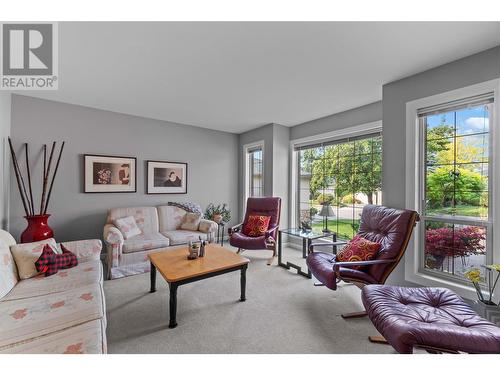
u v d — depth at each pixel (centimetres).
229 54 202
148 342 165
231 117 396
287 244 451
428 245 230
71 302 152
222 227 451
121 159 373
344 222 368
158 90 282
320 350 159
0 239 185
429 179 231
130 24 163
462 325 131
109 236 283
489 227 193
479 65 193
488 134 195
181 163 438
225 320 194
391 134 251
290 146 452
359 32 170
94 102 326
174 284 186
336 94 290
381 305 146
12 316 135
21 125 299
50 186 305
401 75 237
